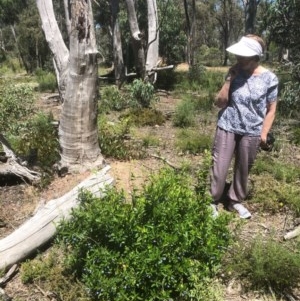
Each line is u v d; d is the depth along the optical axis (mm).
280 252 3633
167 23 19266
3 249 3803
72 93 4773
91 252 3322
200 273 3232
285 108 8695
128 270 3115
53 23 5836
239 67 4219
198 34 49625
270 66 13141
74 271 3502
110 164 5414
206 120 8797
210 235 3326
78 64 4688
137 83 10617
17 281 3658
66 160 4984
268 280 3490
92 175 4680
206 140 6773
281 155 6543
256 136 4305
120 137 6516
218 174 4430
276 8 9000
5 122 7043
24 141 6121
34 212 4426
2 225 4395
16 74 28453
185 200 3430
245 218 4523
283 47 9969
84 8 4578
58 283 3490
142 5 21141
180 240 3184
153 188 3410
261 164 5730
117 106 10453
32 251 3922
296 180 5551
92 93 4836
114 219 3213
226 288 3533
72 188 4750
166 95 13422
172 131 8219
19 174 5047
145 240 3162
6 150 5160
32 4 35969
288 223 4480
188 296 3207
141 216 3273
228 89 4250
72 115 4828
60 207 4152
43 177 5012
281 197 4840
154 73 13789
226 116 4336
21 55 29938
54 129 6723
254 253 3625
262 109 4266
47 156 5504
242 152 4359
